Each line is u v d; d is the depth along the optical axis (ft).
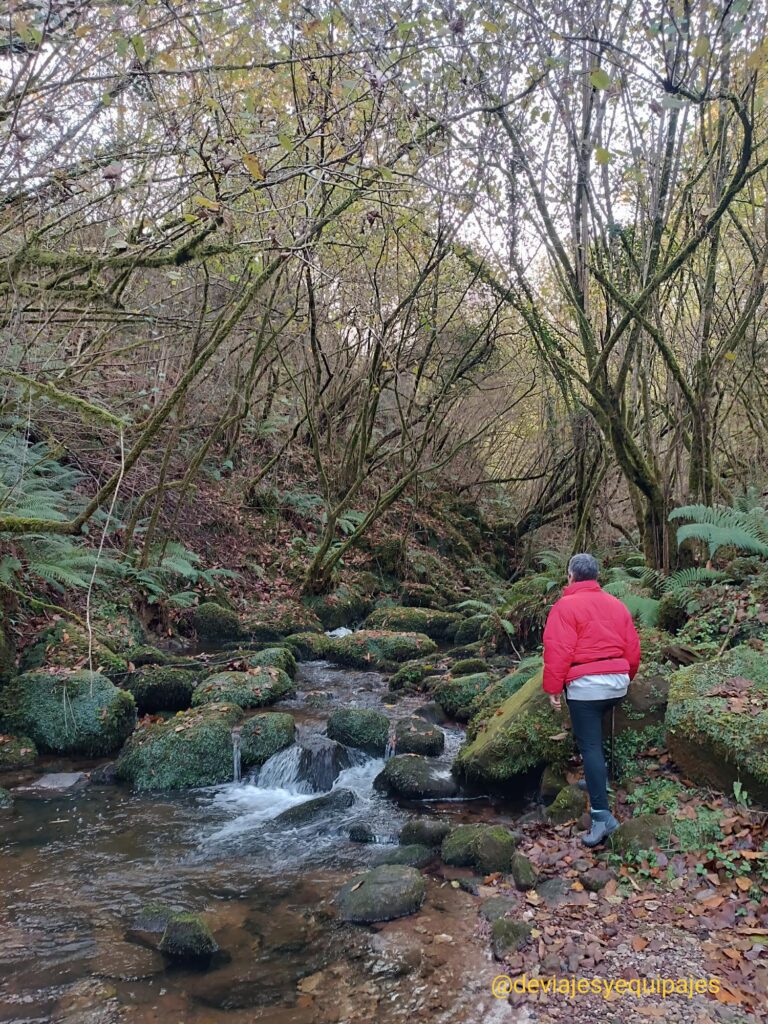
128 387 32.48
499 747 17.81
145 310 24.49
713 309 29.37
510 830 15.88
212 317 35.60
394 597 44.98
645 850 13.52
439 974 11.09
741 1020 9.50
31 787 18.92
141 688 23.88
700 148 26.45
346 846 16.01
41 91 16.55
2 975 11.23
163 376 31.60
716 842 13.32
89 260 18.02
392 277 39.93
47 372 21.61
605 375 25.17
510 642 32.04
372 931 12.35
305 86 20.95
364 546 47.78
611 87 20.21
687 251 22.07
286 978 11.16
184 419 39.55
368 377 42.24
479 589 49.73
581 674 14.55
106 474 34.01
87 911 13.16
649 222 25.25
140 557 32.22
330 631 38.68
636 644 15.01
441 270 39.01
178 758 19.72
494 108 19.93
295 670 29.68
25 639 24.06
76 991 10.84
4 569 23.06
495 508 66.64
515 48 21.08
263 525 44.04
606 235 26.35
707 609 22.07
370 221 24.84
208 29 18.30
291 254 19.17
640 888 12.75
